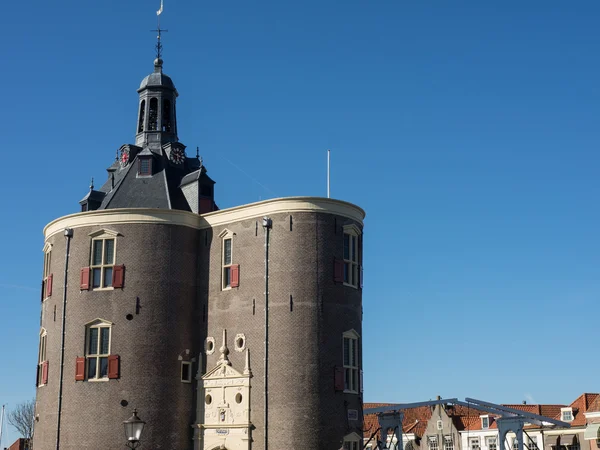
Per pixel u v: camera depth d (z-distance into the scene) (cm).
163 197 5291
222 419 4712
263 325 4662
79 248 5047
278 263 4684
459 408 9994
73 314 4978
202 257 5059
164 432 4741
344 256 4816
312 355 4541
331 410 4522
